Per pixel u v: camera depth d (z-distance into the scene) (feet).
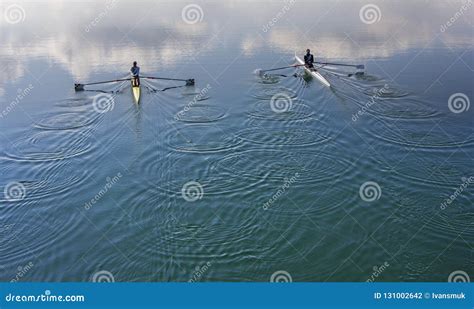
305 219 51.47
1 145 69.51
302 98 86.94
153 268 44.34
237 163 63.36
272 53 114.73
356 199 54.90
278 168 61.93
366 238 48.47
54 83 96.02
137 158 64.69
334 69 101.96
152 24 146.10
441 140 69.05
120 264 45.01
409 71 98.99
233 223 50.80
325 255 46.14
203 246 47.14
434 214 52.26
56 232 49.88
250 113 80.18
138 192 56.59
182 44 123.24
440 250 46.83
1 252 47.14
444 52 110.83
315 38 126.00
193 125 75.46
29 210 53.72
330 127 73.97
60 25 146.20
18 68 104.99
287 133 72.18
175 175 60.39
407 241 48.06
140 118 78.38
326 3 175.63
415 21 142.51
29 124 76.59
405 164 62.49
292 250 46.73
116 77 99.55
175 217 51.75
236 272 43.93
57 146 68.90
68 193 56.80
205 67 105.50
